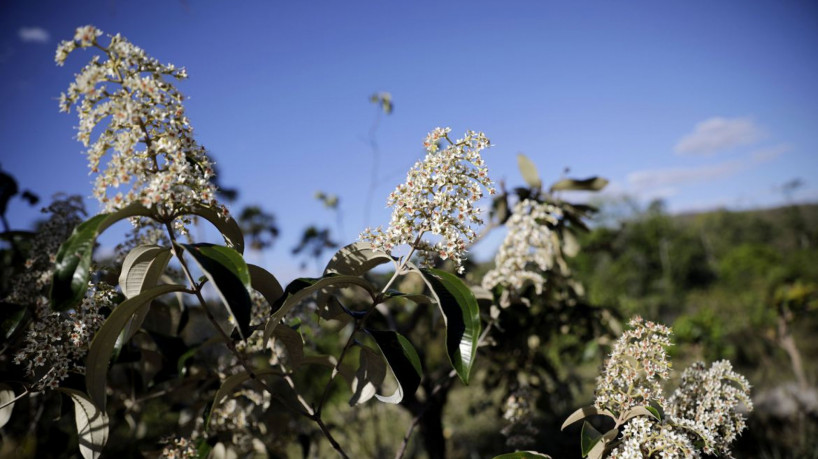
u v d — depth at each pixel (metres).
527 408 0.86
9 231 0.88
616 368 0.54
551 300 1.20
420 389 1.26
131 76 0.44
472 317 0.46
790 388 2.36
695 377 0.60
